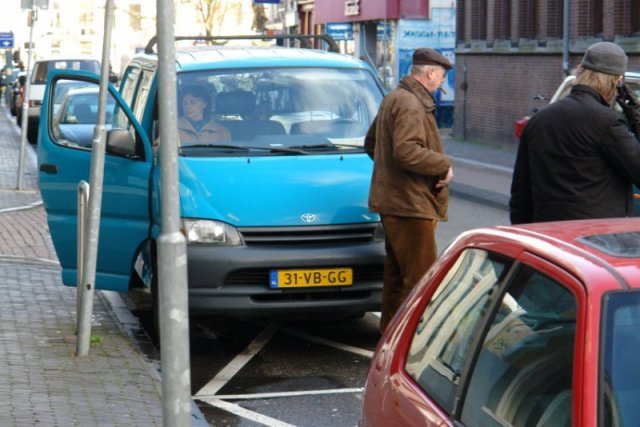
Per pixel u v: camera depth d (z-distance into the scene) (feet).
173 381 17.61
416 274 35.40
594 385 12.29
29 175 100.12
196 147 38.70
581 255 14.14
